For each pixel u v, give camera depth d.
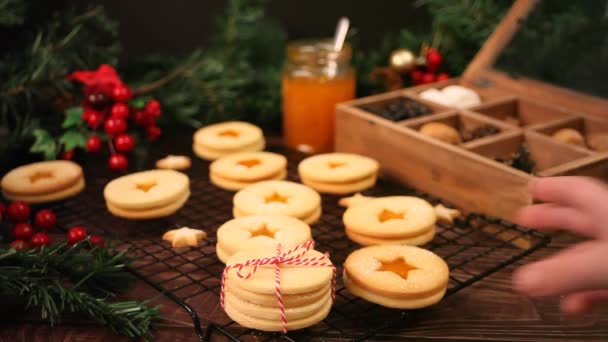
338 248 0.86
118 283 0.80
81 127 0.99
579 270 0.50
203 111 1.10
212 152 1.00
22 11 1.01
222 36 1.14
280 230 0.82
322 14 1.25
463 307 0.79
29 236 0.86
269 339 0.74
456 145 0.93
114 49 1.08
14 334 0.77
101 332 0.77
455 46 1.13
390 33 1.20
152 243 0.87
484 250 0.86
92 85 0.98
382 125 0.96
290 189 0.90
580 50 1.00
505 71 1.06
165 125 1.10
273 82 1.11
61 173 0.93
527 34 1.04
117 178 0.96
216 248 0.83
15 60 1.02
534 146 0.93
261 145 1.02
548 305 0.80
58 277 0.81
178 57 1.20
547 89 1.02
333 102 1.03
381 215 0.87
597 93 0.99
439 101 1.03
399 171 0.96
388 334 0.77
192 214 0.91
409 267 0.80
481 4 1.11
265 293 0.73
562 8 1.02
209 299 0.80
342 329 0.77
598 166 0.88
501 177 0.87
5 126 0.99
